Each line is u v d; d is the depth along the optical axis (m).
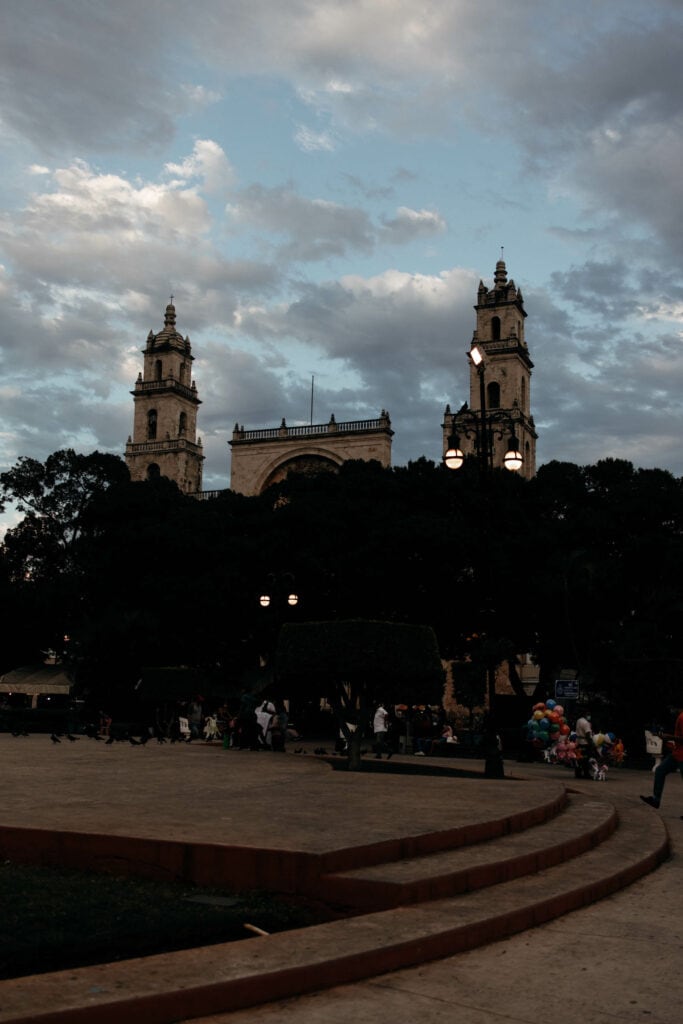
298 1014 5.91
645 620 51.50
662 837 13.37
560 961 7.28
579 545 55.41
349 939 7.09
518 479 62.72
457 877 8.89
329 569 58.19
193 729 44.38
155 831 9.95
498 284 96.81
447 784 17.61
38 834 9.93
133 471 104.38
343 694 26.61
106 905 8.09
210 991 5.85
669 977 6.89
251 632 61.91
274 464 88.75
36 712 45.66
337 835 9.89
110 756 24.05
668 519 55.41
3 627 69.19
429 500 60.50
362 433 86.31
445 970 6.97
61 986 5.73
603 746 30.12
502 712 55.03
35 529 75.62
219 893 8.78
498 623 56.97
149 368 108.25
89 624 65.12
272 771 20.00
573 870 10.41
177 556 63.06
